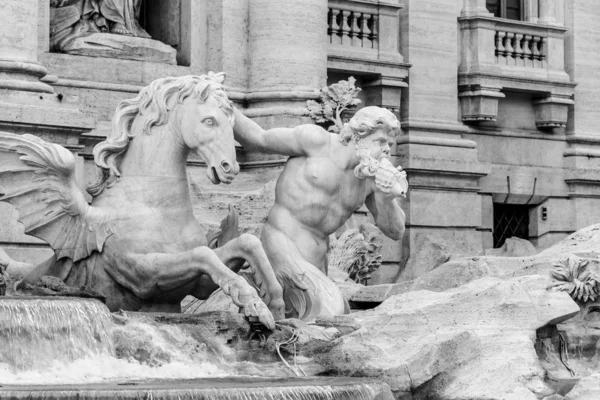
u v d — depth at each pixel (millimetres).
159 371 22797
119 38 34250
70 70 33438
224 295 27453
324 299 26469
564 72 44906
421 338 23875
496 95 42719
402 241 40375
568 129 45188
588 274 26234
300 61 35781
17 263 26875
